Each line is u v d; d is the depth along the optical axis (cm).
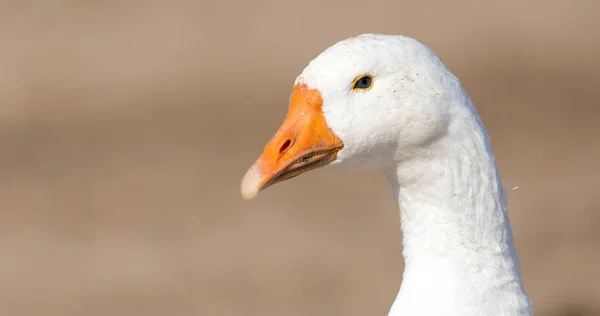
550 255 1339
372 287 1313
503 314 571
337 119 574
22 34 2878
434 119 565
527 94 2144
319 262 1395
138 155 1912
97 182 1781
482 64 2431
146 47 2772
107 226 1583
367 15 2988
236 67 2572
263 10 3116
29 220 1620
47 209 1666
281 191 1692
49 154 1955
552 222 1443
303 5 3150
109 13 3084
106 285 1386
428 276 581
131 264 1444
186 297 1320
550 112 2002
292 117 584
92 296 1354
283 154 580
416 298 579
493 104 2077
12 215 1644
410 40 577
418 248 592
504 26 2767
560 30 2702
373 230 1495
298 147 577
